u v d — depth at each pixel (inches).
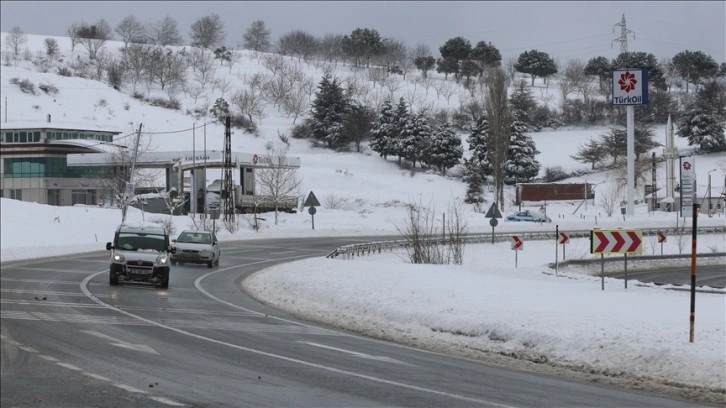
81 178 4286.4
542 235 2952.8
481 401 506.9
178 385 526.3
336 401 493.4
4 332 752.3
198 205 4094.5
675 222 3759.8
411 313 945.5
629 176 4106.8
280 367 615.8
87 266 1731.1
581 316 845.8
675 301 1034.1
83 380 531.2
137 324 856.3
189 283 1455.5
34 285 1286.9
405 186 5280.5
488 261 2534.5
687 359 642.8
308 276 1406.3
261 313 1035.3
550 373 650.8
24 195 4254.4
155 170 5290.4
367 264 1610.5
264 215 3892.7
